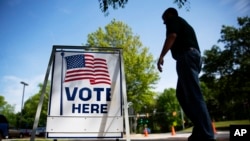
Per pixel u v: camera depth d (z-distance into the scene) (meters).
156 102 86.19
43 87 2.98
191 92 2.10
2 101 97.31
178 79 2.37
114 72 3.25
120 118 3.04
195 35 2.40
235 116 73.75
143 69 32.03
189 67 2.18
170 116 79.88
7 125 18.98
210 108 75.44
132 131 42.03
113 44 32.91
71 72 3.17
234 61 38.94
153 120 83.81
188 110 2.19
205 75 42.03
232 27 39.66
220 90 41.88
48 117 2.95
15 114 97.31
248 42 38.28
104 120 3.01
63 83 3.11
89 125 2.98
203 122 1.98
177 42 2.31
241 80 38.53
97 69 3.23
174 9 2.61
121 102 3.11
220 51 41.25
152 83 32.50
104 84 3.17
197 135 2.01
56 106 3.01
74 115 3.00
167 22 2.39
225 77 40.09
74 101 3.05
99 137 2.95
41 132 39.62
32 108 68.62
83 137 2.93
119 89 3.17
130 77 31.47
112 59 3.31
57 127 2.93
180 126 80.56
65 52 3.25
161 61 2.22
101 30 33.16
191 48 2.25
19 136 32.22
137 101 31.62
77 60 3.23
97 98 3.10
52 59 3.17
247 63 36.50
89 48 3.29
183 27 2.33
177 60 2.30
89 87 3.13
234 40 39.19
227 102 45.03
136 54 32.75
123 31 33.34
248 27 38.50
